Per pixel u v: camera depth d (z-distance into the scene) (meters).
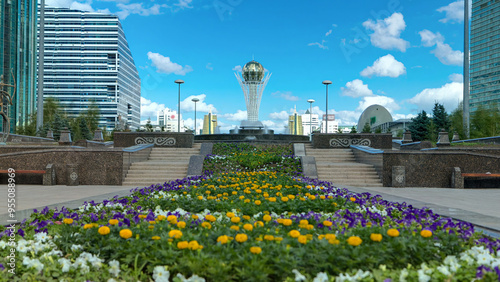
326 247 3.67
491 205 10.05
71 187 14.57
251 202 7.08
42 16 29.31
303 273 3.36
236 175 12.95
